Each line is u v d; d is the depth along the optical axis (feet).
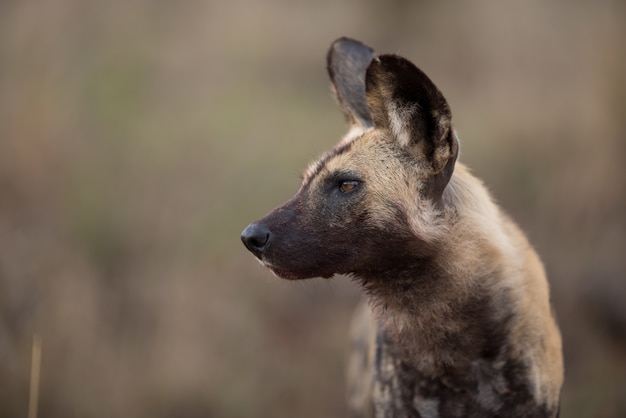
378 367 26.21
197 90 59.88
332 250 23.79
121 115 45.62
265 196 49.88
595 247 46.96
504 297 23.89
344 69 27.53
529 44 66.95
